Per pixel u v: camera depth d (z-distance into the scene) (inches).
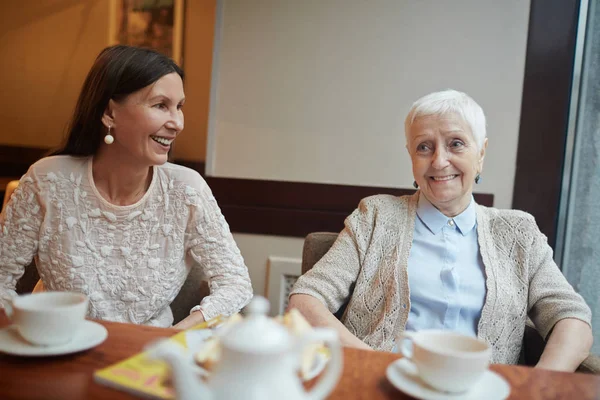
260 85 82.4
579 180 76.4
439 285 52.4
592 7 74.8
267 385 20.2
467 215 54.7
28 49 121.6
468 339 29.1
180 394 20.4
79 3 115.3
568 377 31.3
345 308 56.9
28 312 28.9
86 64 118.3
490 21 77.6
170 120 47.9
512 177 78.8
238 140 83.7
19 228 49.5
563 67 76.2
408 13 79.0
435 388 27.5
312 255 59.1
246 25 81.7
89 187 50.1
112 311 51.4
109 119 47.9
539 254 53.3
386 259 54.4
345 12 79.9
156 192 52.0
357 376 29.4
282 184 82.5
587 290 73.8
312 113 81.8
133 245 51.3
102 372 27.1
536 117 77.4
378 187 81.0
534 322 52.3
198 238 54.1
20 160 125.1
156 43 108.5
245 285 53.6
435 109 52.0
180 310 58.0
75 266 49.6
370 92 80.6
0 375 26.9
